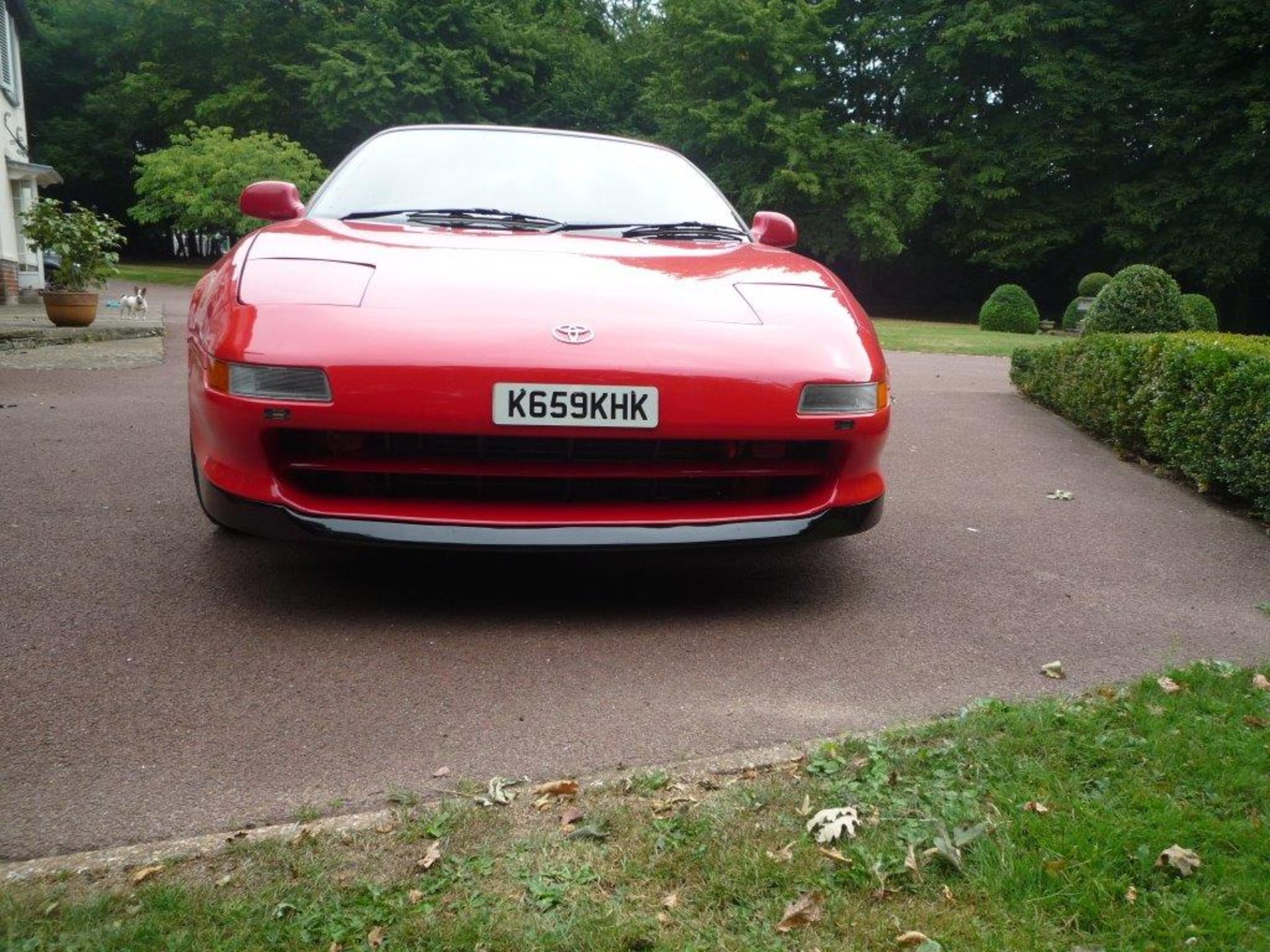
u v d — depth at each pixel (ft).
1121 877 5.20
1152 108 84.28
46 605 9.27
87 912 4.88
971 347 42.65
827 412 9.19
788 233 12.71
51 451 15.85
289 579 10.18
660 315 9.26
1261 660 8.93
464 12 102.73
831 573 11.22
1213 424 15.16
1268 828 5.66
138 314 48.21
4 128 63.05
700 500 9.41
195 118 115.24
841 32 96.58
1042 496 15.57
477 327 8.67
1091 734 6.88
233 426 8.48
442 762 6.60
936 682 8.25
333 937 4.75
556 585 10.30
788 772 6.48
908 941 4.75
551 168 12.78
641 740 6.98
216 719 7.14
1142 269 28.89
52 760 6.49
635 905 5.04
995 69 91.71
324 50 96.68
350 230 10.75
